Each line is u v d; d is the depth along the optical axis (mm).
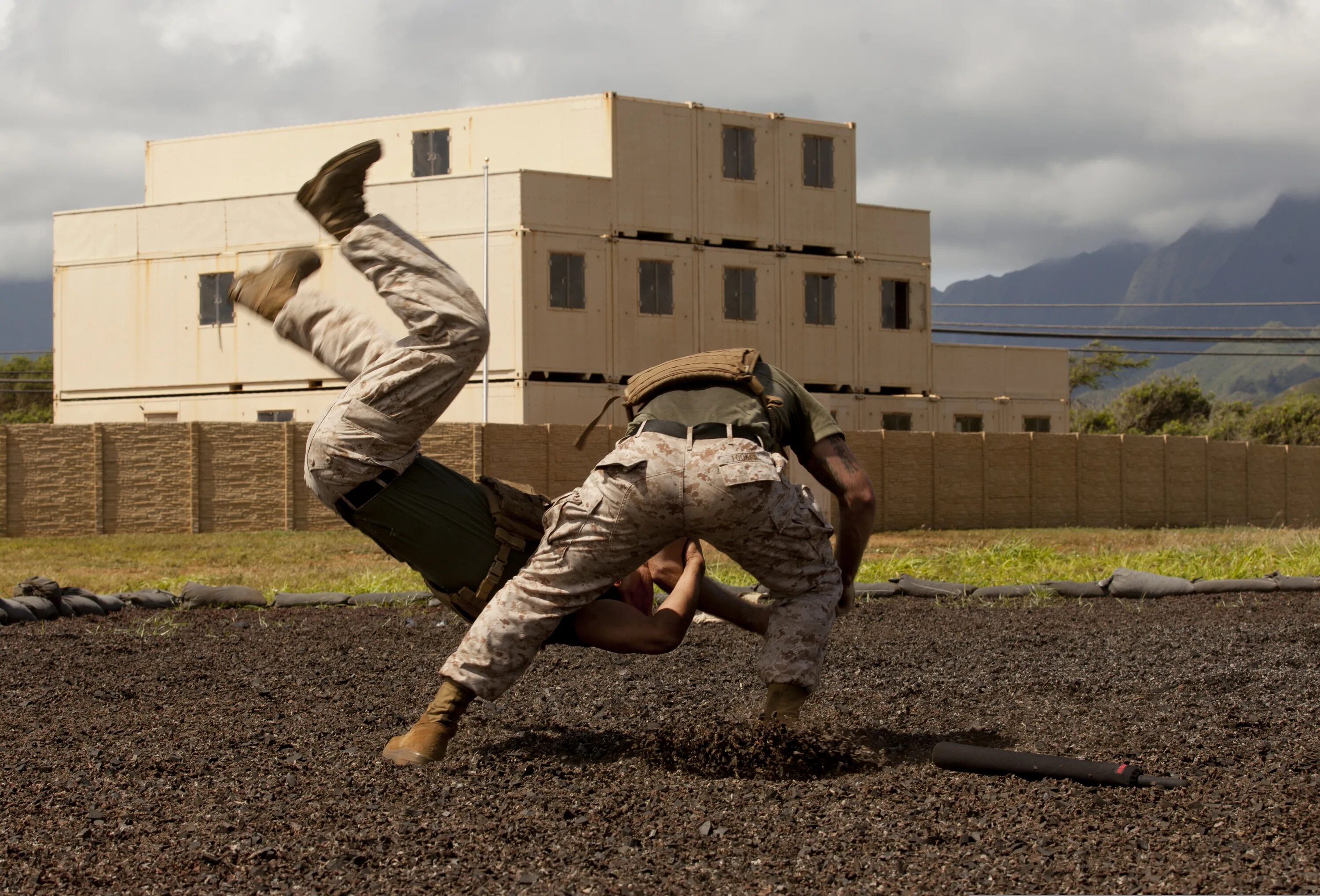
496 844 3662
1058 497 32531
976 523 31312
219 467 25094
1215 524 34938
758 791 4230
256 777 4512
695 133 33094
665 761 4648
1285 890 3156
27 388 80938
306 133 35469
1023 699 6023
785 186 34375
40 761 4824
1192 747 4867
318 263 4672
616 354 31953
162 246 32812
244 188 36062
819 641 4840
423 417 4488
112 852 3623
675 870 3412
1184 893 3154
